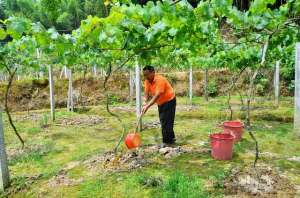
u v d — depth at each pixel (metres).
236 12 3.05
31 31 2.84
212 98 14.01
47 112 11.84
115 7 2.81
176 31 3.04
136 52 3.44
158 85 5.96
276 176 4.69
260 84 13.94
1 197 4.46
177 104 12.26
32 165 5.64
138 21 2.96
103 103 14.04
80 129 8.55
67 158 5.98
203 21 3.02
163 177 4.75
